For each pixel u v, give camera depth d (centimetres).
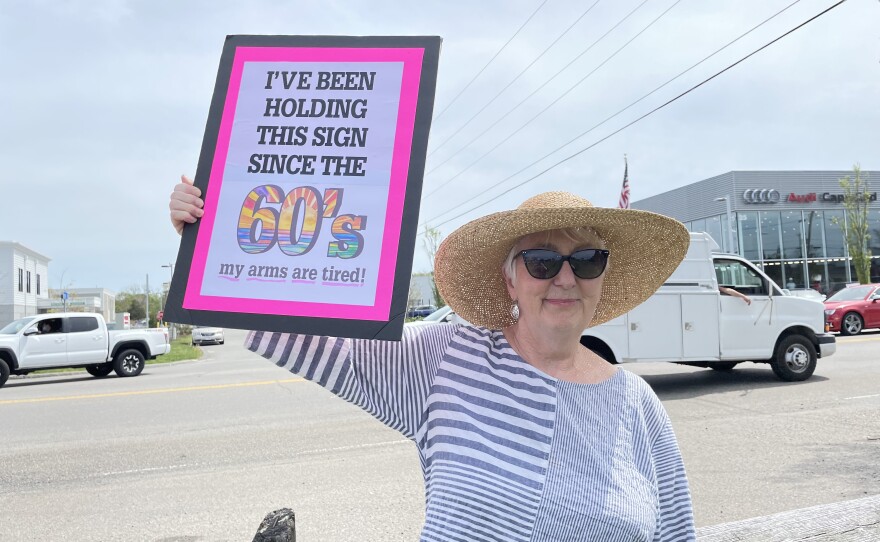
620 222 174
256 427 796
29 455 681
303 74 181
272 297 169
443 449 156
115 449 698
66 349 1540
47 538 427
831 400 823
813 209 3441
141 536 425
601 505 150
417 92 174
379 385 169
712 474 515
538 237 174
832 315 1911
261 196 175
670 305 917
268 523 169
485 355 169
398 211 168
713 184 3531
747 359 962
